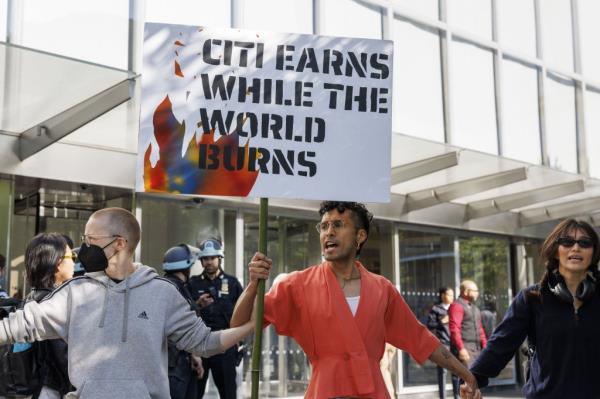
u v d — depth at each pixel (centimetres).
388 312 376
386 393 357
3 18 853
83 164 926
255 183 357
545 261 400
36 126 852
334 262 369
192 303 683
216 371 782
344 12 1234
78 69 717
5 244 888
